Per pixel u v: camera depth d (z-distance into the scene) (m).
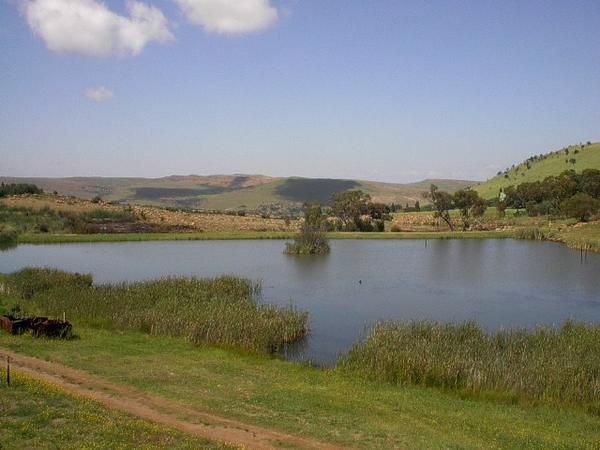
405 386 23.11
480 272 64.00
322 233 85.88
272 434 16.28
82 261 71.75
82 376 21.48
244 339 29.19
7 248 86.19
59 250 84.06
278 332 31.64
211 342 29.08
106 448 13.18
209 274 60.91
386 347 26.08
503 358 25.19
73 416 15.30
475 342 28.17
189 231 119.50
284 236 107.50
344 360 26.36
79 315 34.44
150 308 35.25
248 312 33.62
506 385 22.41
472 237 110.50
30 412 15.25
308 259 76.25
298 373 24.53
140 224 124.31
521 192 179.25
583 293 50.91
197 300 38.25
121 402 18.42
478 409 20.25
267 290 51.06
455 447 15.93
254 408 18.70
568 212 119.88
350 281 57.03
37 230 109.88
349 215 133.00
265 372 24.31
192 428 16.30
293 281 56.75
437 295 49.44
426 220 150.12
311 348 30.98
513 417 19.44
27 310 35.66
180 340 29.62
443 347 26.45
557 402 21.25
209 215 153.38
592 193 153.12
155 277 57.88
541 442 16.78
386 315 40.69
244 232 118.81
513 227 133.38
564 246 94.25
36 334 28.08
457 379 23.14
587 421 19.44
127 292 39.38
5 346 25.56
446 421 18.50
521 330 31.66
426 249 89.94
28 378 18.64
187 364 24.77
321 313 41.00
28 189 161.12
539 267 68.12
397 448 15.68
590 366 23.38
